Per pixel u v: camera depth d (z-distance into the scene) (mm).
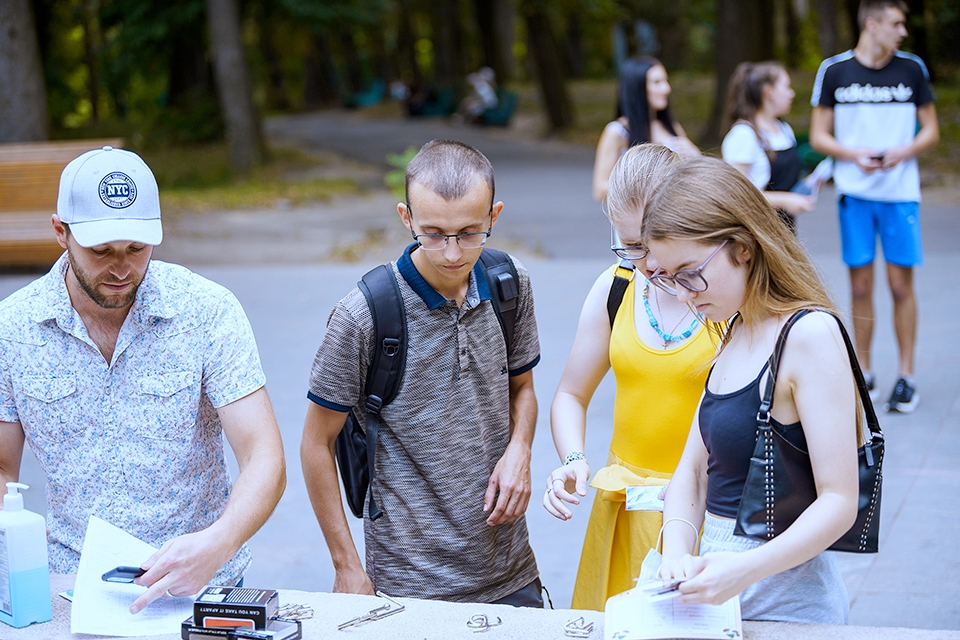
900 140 4977
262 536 4059
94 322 2186
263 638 1844
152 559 2012
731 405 1861
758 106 4824
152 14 19578
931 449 4418
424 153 2344
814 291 1836
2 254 9641
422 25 45031
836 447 1736
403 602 2061
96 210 2010
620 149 4672
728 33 18172
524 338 2691
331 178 17656
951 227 10109
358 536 4086
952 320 6422
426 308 2455
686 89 27484
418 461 2529
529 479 2592
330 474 2564
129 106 32406
